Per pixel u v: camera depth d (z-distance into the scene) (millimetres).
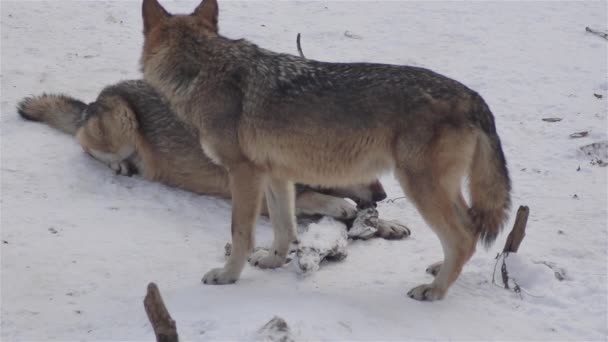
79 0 22781
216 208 11391
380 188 10875
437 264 9000
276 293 8070
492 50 21344
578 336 7625
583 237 10422
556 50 21547
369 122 8039
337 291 8344
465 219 8492
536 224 10852
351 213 10547
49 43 18469
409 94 7891
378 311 7738
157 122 11812
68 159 12227
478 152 8094
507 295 8594
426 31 22922
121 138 11898
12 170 11531
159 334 6043
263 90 8375
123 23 21078
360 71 8289
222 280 8492
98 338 7117
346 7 25250
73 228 10008
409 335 7234
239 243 8508
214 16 9219
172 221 10656
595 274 9172
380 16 24375
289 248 9492
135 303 7977
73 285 8469
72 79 16266
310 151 8367
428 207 7969
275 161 8523
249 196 8523
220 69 8516
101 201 11070
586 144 14414
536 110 16734
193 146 11516
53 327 7449
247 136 8438
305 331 6871
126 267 9023
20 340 7152
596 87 18391
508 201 8328
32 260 8977
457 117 7832
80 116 12898
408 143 7879
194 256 9547
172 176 11945
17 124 13422
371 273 9094
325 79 8297
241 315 7184
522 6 26516
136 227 10266
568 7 26609
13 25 19406
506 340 7398
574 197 11969
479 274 9109
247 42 8922
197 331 6926
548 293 8562
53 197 10930
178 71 8695
